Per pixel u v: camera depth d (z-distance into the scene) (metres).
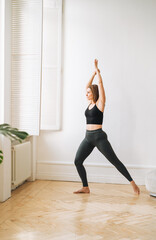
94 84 4.64
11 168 4.16
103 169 4.86
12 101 4.51
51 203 3.67
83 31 4.86
